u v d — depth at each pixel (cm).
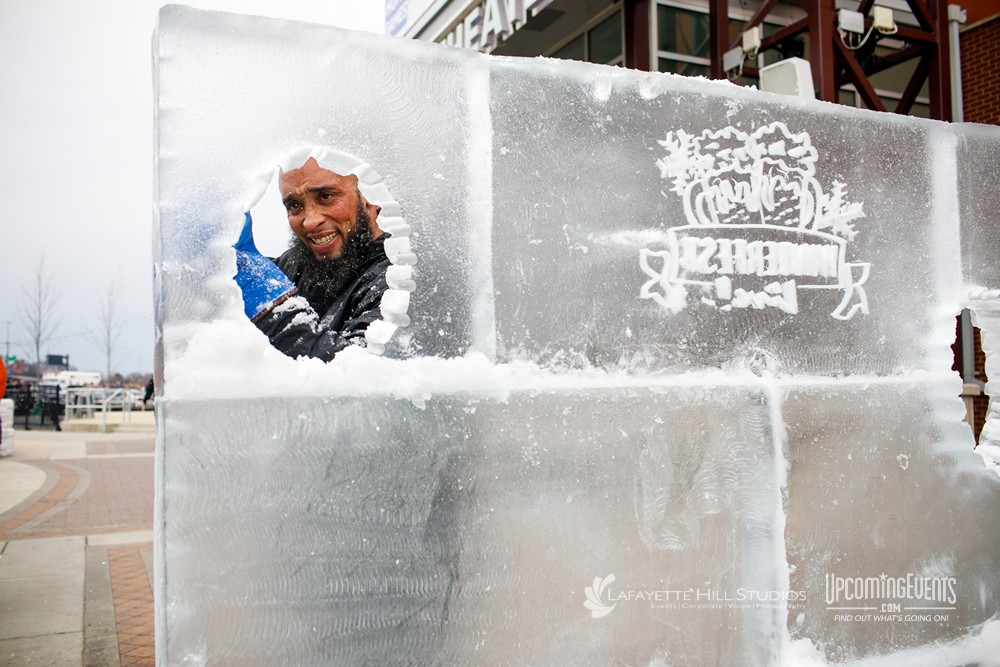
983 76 780
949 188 372
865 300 350
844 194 349
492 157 286
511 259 287
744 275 326
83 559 573
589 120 303
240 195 246
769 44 661
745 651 309
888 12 623
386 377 262
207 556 235
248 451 242
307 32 257
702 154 322
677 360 312
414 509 262
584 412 289
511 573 274
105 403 1903
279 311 260
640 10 727
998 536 362
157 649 229
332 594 250
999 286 379
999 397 379
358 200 271
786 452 322
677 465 303
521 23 648
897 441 345
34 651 392
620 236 305
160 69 239
